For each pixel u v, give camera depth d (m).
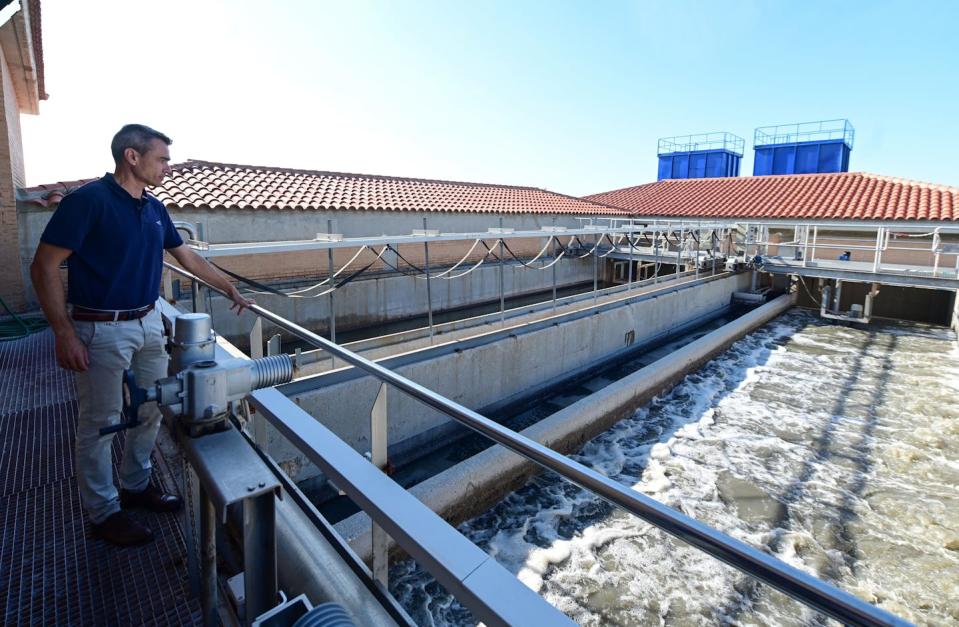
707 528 0.91
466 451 7.45
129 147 1.91
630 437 7.93
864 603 0.74
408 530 1.11
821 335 13.52
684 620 4.53
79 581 1.97
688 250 16.55
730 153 28.95
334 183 14.85
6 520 2.30
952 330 13.66
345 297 12.27
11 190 7.68
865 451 7.39
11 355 4.80
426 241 7.33
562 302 10.38
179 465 2.69
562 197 21.89
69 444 3.01
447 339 8.16
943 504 6.11
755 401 9.24
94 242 1.90
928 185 17.08
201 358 1.60
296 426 1.53
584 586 4.92
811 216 16.81
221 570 1.93
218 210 10.69
